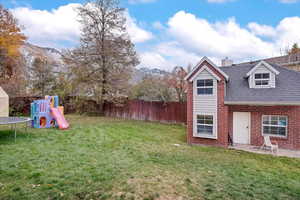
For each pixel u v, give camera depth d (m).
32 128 11.82
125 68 17.58
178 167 5.74
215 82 9.75
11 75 21.39
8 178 4.36
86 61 17.08
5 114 15.67
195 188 4.20
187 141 10.35
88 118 17.48
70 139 8.98
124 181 4.34
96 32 17.31
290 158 7.70
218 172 5.52
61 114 12.93
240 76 11.15
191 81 10.38
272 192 4.28
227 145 9.53
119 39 17.30
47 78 21.09
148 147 8.27
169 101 16.45
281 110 9.26
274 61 21.28
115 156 6.54
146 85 19.30
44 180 4.28
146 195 3.72
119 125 14.03
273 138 9.46
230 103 9.60
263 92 9.57
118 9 17.42
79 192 3.77
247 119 10.16
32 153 6.41
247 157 7.73
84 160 5.88
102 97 17.16
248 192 4.18
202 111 10.10
